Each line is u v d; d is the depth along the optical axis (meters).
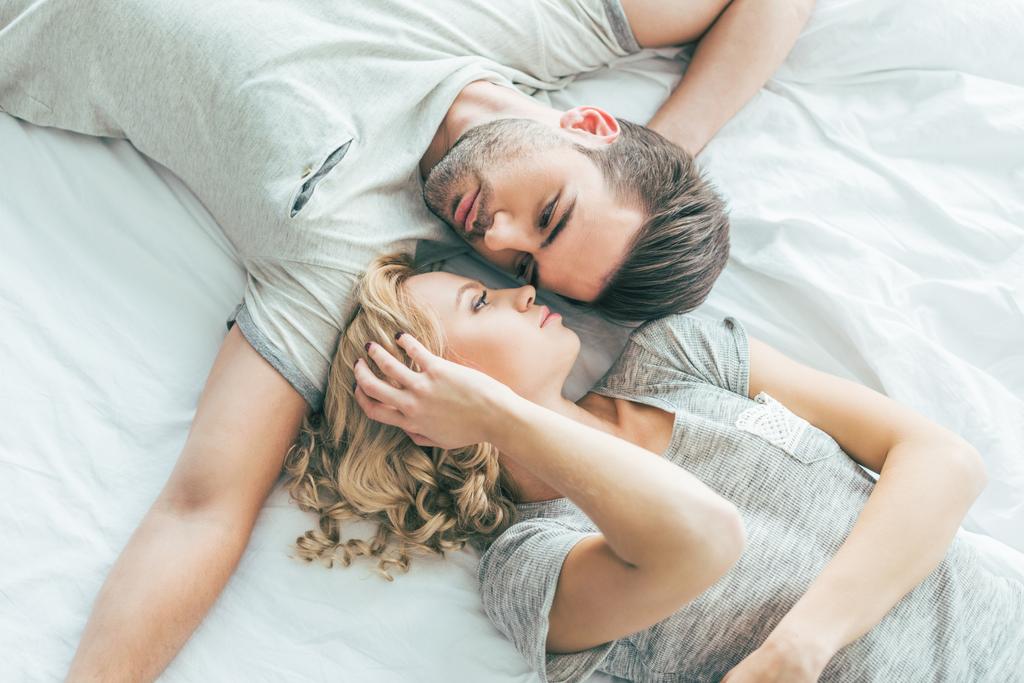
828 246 1.26
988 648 1.03
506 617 1.01
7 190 1.19
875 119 1.34
